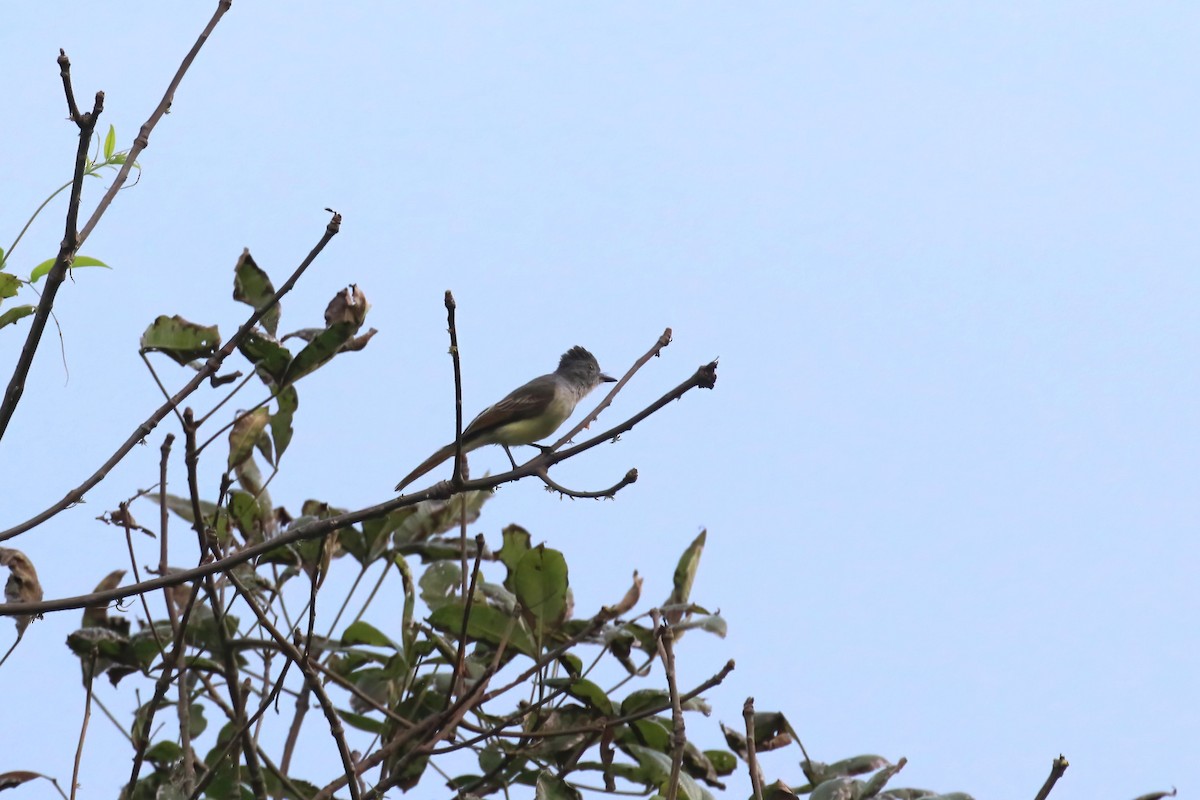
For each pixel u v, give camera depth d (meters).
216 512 9.95
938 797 9.28
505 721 10.48
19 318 9.23
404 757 9.96
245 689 11.34
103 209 8.99
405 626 11.09
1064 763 7.91
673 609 11.06
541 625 10.62
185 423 9.77
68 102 8.55
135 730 11.21
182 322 11.06
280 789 10.88
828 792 9.39
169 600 10.93
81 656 10.89
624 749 10.84
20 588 9.94
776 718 10.74
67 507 9.30
